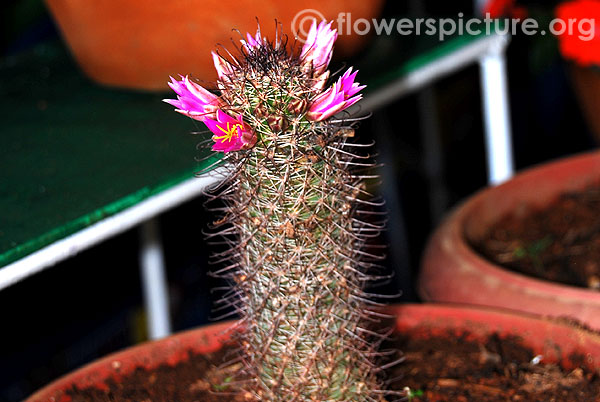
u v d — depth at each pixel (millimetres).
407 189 1241
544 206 756
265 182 439
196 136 674
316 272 455
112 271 1015
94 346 951
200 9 666
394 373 561
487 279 609
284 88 428
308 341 467
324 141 436
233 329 566
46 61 909
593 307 578
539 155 1297
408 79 731
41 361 919
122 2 681
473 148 1298
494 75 816
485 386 546
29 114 747
